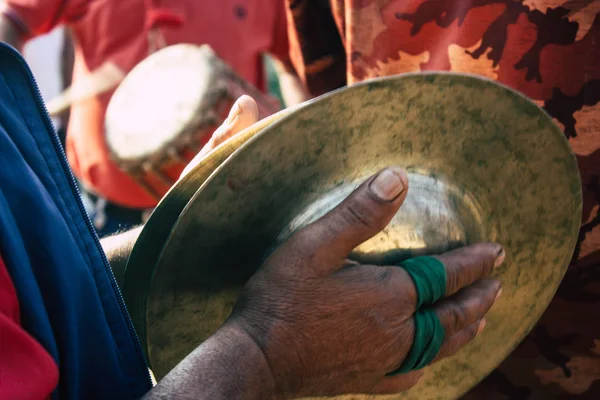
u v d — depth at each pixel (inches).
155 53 109.7
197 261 36.1
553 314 52.4
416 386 43.7
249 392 32.1
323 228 33.6
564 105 47.8
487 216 41.2
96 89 110.9
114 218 121.0
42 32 112.5
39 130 36.1
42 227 33.7
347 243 33.5
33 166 35.3
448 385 44.9
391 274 34.9
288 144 33.4
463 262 36.5
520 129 38.3
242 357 32.3
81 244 36.8
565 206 42.4
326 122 33.5
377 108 34.2
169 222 38.4
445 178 38.9
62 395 35.2
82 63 113.7
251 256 37.4
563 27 46.3
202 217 34.2
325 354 34.0
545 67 47.6
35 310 32.2
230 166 32.9
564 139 39.3
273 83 130.5
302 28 66.3
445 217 37.9
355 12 55.9
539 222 42.5
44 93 143.4
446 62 51.9
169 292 36.8
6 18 108.5
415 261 35.9
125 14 110.3
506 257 43.0
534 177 40.6
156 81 107.0
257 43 112.5
